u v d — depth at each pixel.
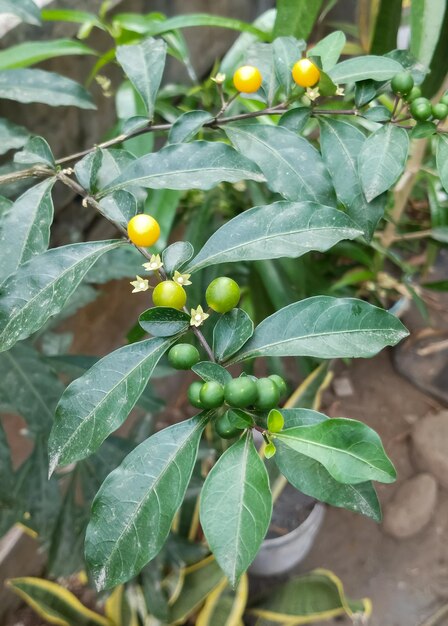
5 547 0.48
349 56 0.61
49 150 0.21
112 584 0.15
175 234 0.63
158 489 0.16
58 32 0.39
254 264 0.47
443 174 0.21
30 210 0.20
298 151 0.22
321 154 0.24
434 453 0.62
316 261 0.59
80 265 0.18
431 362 0.70
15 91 0.27
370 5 0.46
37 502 0.34
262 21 0.43
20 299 0.18
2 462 0.31
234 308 0.18
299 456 0.16
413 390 0.69
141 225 0.18
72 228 0.47
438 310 0.73
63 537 0.35
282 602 0.48
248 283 0.53
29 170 0.21
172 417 0.68
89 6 0.42
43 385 0.31
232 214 0.49
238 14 0.66
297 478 0.16
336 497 0.16
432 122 0.22
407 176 0.47
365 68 0.23
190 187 0.20
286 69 0.23
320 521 0.56
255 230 0.19
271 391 0.16
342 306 0.18
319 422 0.16
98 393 0.17
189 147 0.21
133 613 0.43
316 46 0.25
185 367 0.17
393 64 0.23
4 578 0.49
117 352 0.17
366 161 0.21
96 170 0.21
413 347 0.71
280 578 0.57
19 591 0.43
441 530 0.60
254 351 0.18
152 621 0.43
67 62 0.41
